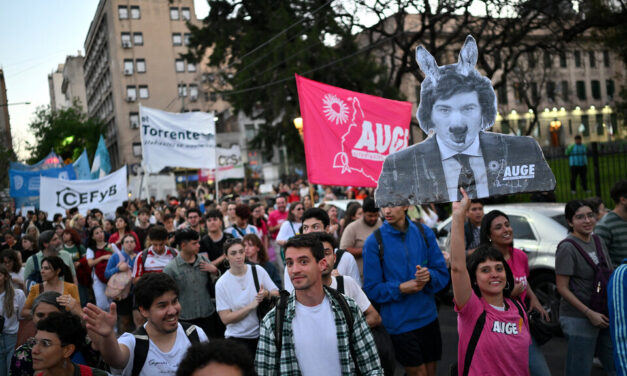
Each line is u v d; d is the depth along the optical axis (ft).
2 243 34.63
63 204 43.21
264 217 35.73
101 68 263.49
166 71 239.71
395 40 78.18
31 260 23.18
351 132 21.22
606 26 67.97
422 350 15.78
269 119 94.58
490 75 75.00
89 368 10.35
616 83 183.93
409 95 152.56
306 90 20.80
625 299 10.72
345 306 10.52
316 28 85.71
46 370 9.87
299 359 10.31
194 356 5.70
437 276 15.89
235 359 5.69
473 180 11.19
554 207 27.50
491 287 11.78
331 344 10.30
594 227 16.94
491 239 15.51
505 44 72.84
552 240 25.12
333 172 20.84
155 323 10.73
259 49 91.20
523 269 15.60
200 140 40.65
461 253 11.37
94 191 43.91
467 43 11.30
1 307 18.13
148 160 39.09
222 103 246.47
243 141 209.15
